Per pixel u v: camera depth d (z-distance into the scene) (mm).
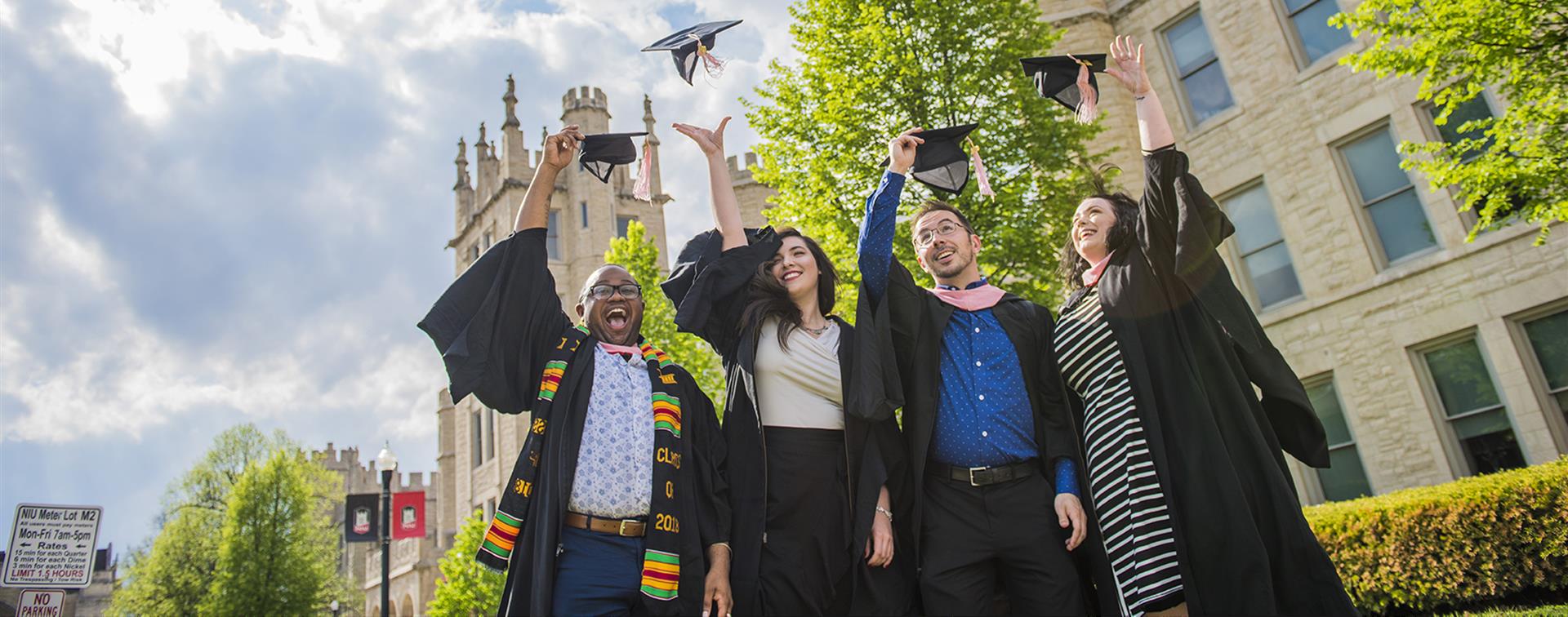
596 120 37000
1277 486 3291
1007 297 4066
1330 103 13992
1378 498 9375
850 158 12297
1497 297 12078
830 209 12422
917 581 3670
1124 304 3627
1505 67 8867
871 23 12508
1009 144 12305
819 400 3805
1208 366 3529
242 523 41156
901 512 3744
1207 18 15672
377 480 72375
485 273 3562
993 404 3705
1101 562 3527
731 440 3875
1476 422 12273
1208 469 3303
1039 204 12500
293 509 42250
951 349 3865
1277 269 14570
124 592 44531
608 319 3896
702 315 3920
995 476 3604
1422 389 12750
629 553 3398
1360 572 8766
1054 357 3881
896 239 12023
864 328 3719
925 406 3688
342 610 50750
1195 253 3398
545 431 3453
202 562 44281
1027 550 3518
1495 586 7539
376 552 49531
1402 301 12992
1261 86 14844
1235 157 15109
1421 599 8148
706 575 3582
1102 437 3559
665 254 37562
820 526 3625
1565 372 11602
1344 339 13570
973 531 3553
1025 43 12727
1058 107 12578
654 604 3266
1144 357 3525
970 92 12297
